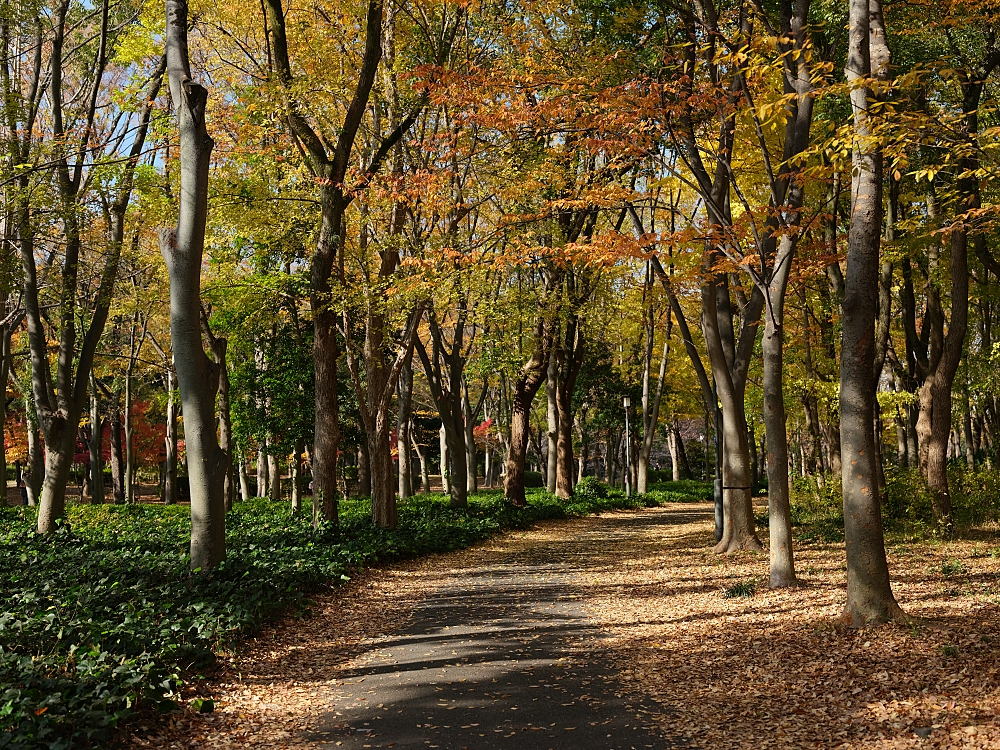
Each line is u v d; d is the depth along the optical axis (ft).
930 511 52.29
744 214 33.22
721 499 54.60
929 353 62.85
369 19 49.01
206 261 67.56
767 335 36.19
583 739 17.95
